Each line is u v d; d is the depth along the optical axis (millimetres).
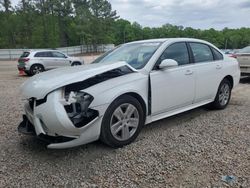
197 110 6273
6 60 38500
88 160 3832
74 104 3709
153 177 3369
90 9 72125
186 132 4836
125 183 3256
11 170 3578
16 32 62125
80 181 3320
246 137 4566
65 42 74312
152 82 4582
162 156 3906
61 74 4086
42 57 17234
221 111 6188
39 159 3873
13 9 62281
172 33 94562
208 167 3578
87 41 67875
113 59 5215
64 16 72875
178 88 5055
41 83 3893
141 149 4148
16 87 10867
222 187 3125
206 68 5695
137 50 5227
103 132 3988
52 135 3725
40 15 65750
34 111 3766
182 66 5211
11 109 6668
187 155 3926
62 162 3785
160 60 4840
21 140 4551
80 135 3730
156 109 4711
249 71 10703
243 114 5910
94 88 3873
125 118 4223
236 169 3510
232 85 6559
